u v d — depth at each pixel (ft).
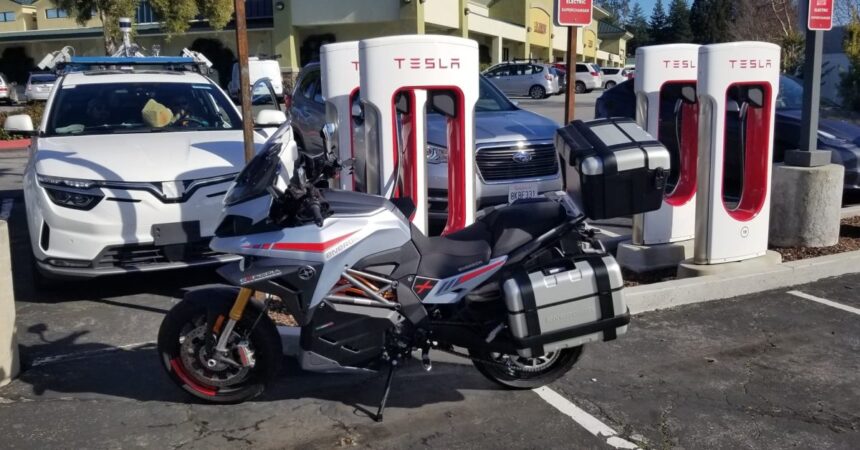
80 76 26.13
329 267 13.51
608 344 17.88
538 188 25.66
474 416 14.62
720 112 20.74
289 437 13.89
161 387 15.85
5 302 15.84
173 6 76.64
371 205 14.05
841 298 20.83
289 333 16.93
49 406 15.02
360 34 103.71
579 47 173.58
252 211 13.67
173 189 20.18
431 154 25.22
